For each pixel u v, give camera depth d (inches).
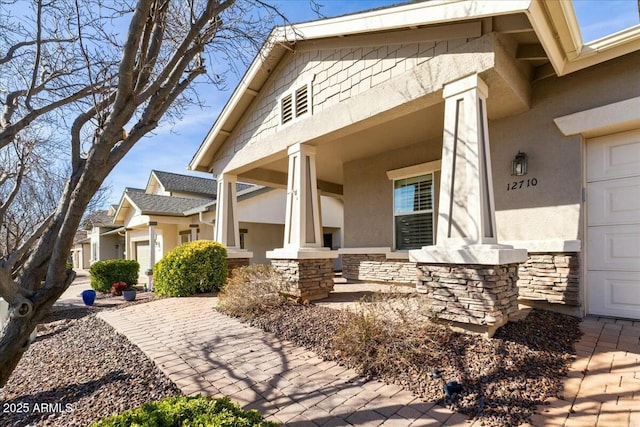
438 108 235.8
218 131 362.0
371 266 356.2
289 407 120.1
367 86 229.1
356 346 155.5
